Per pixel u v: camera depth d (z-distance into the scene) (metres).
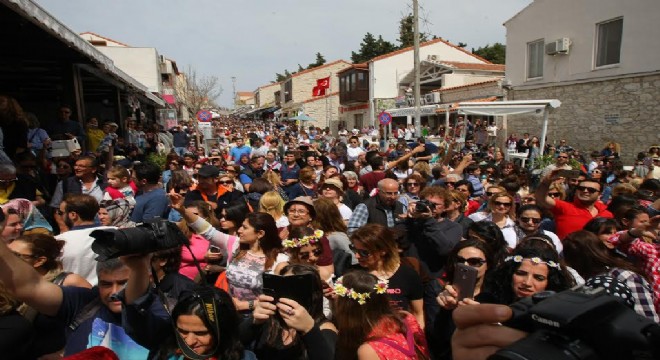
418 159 9.87
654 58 13.90
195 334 2.03
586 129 16.42
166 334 2.18
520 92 19.22
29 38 6.35
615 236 3.76
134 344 2.16
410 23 17.38
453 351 1.64
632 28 14.45
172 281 2.57
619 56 15.11
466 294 2.46
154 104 21.42
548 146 16.06
